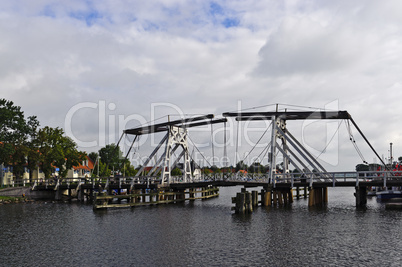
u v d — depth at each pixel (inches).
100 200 1489.9
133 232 975.6
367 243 807.1
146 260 693.3
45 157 2539.4
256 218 1190.9
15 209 1578.5
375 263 656.4
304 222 1093.1
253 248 775.7
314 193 1578.5
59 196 2117.4
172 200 1802.4
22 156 2449.6
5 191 2038.6
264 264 658.2
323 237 874.8
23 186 2237.9
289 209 1419.8
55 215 1349.7
